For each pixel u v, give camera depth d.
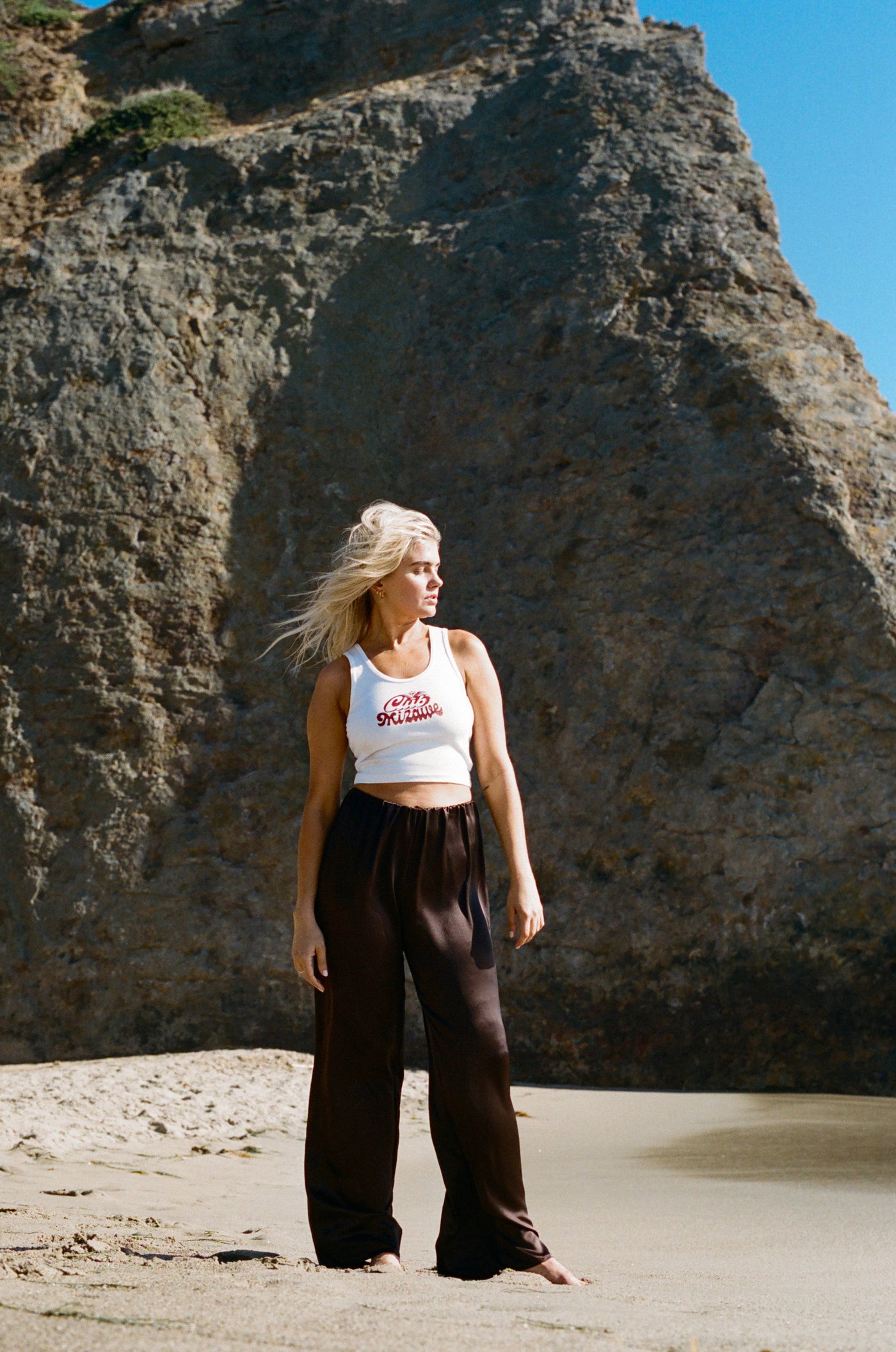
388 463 13.00
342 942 2.88
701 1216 3.85
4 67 16.73
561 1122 7.35
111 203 15.10
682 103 13.88
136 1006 11.09
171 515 12.85
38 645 12.45
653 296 12.52
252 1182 4.92
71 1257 2.66
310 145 14.95
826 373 11.75
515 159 14.13
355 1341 1.64
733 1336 1.79
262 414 13.42
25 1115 6.12
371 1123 2.85
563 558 11.66
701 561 11.06
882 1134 6.16
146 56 17.02
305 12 16.61
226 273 14.33
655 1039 10.02
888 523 10.85
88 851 11.62
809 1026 9.69
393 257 13.98
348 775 11.48
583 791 10.80
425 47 15.95
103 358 13.77
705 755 10.46
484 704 3.09
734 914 10.02
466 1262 2.74
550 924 10.49
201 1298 1.97
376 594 3.07
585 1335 1.76
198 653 12.36
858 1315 2.06
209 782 11.84
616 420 11.97
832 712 10.24
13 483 13.23
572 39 15.22
